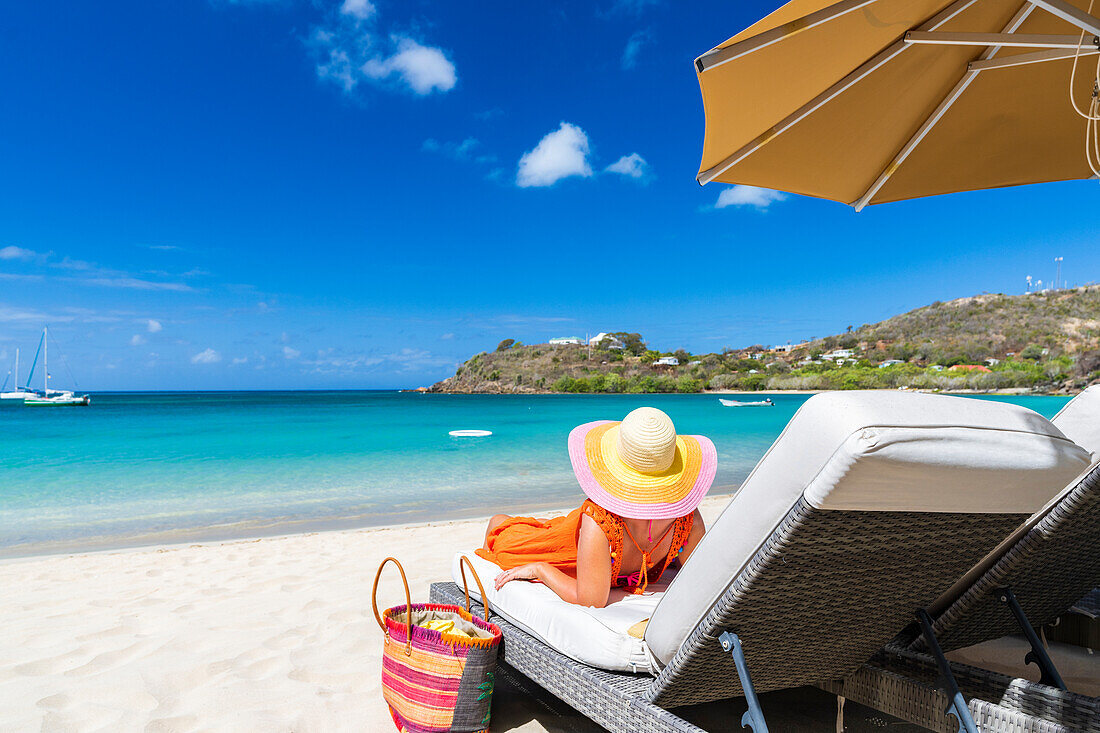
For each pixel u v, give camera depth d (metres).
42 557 5.39
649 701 1.85
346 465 12.73
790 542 1.40
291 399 99.38
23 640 3.32
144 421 32.34
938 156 3.03
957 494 1.36
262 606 3.92
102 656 3.09
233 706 2.58
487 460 13.71
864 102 2.56
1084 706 1.61
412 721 2.22
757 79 2.19
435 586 3.01
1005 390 93.81
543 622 2.30
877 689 2.03
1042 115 2.83
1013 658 2.65
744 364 133.75
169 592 4.23
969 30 2.42
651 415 2.37
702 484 2.41
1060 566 2.01
